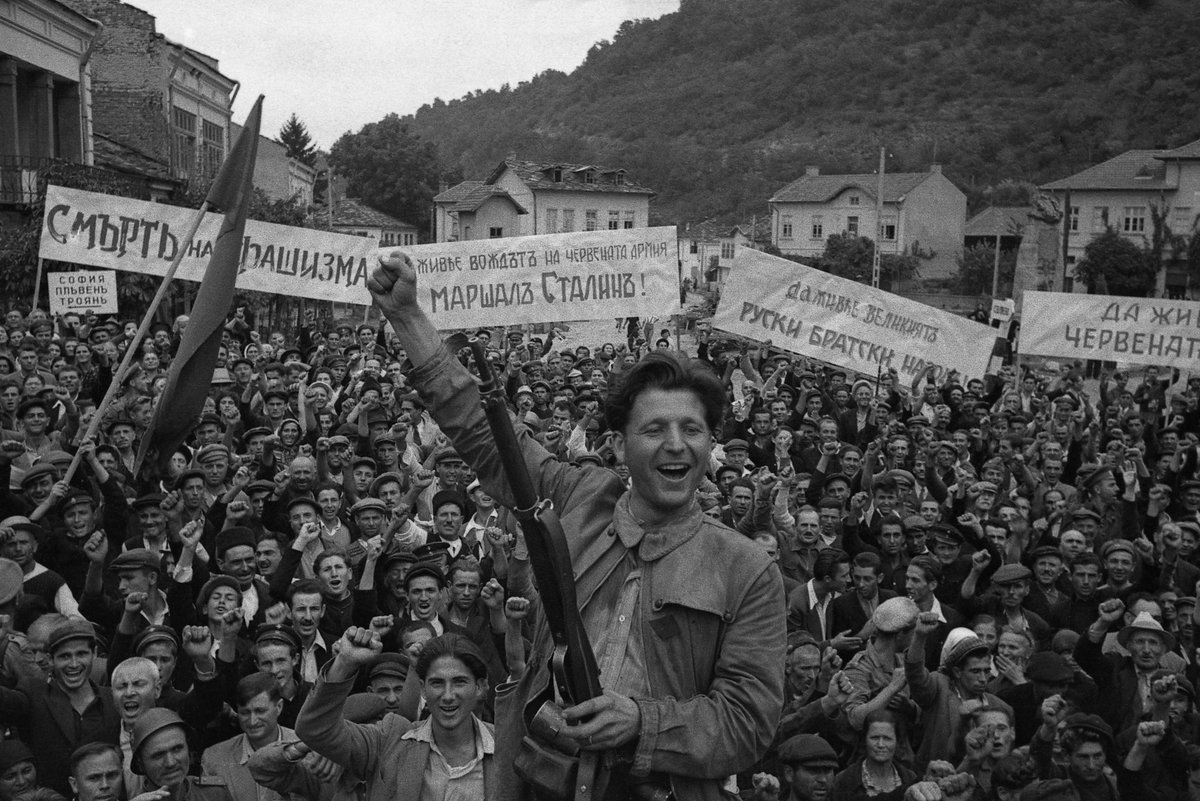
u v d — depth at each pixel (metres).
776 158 148.12
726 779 2.69
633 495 2.60
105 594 7.50
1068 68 157.62
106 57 40.34
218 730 5.80
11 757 5.21
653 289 15.36
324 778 4.54
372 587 7.36
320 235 15.05
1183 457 13.83
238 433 12.21
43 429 10.46
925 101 159.75
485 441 2.68
